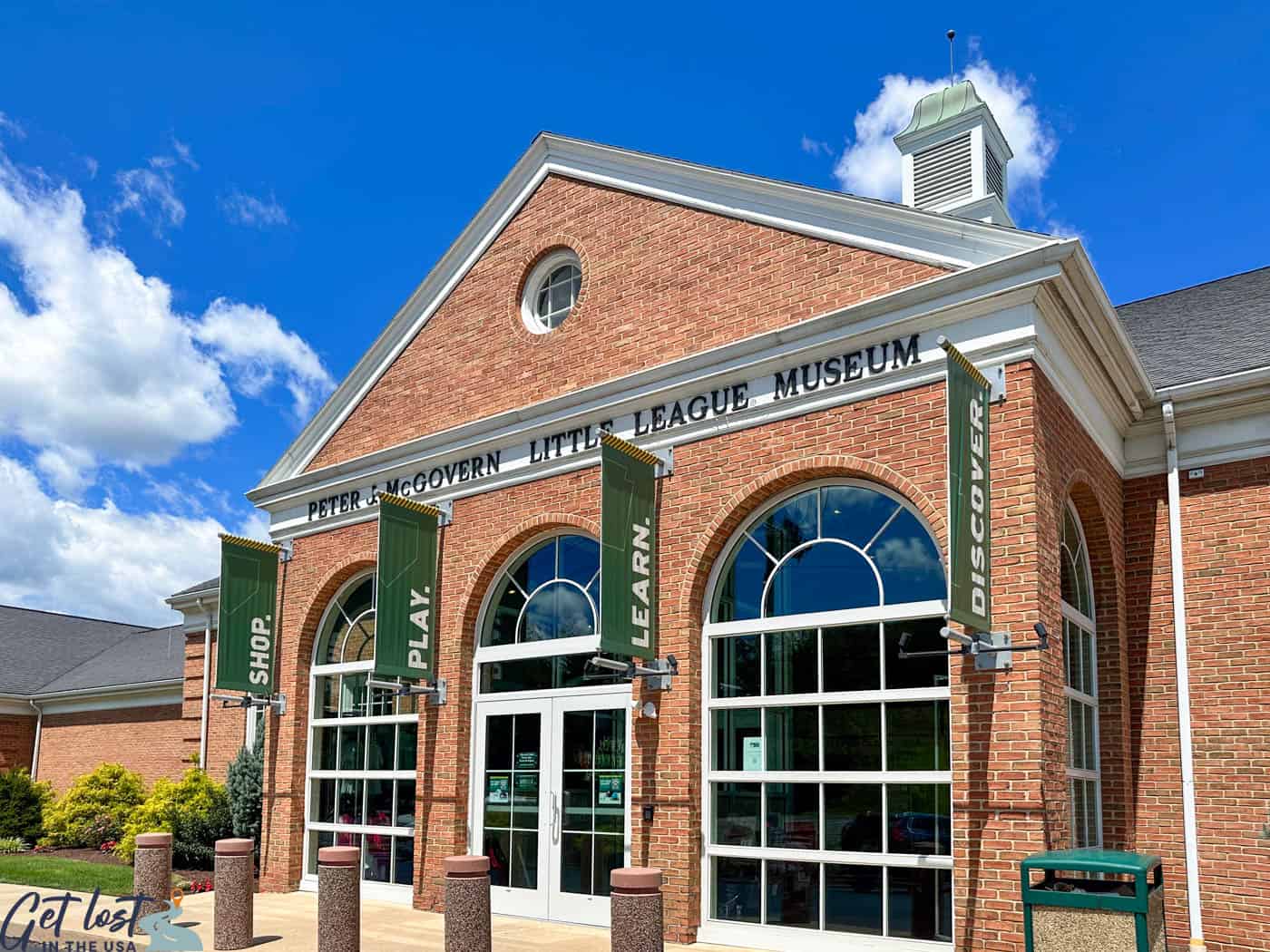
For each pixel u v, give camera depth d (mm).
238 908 11211
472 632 14367
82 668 31500
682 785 11430
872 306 10852
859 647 10688
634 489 11945
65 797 23844
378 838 15148
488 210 15531
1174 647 12141
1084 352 11086
